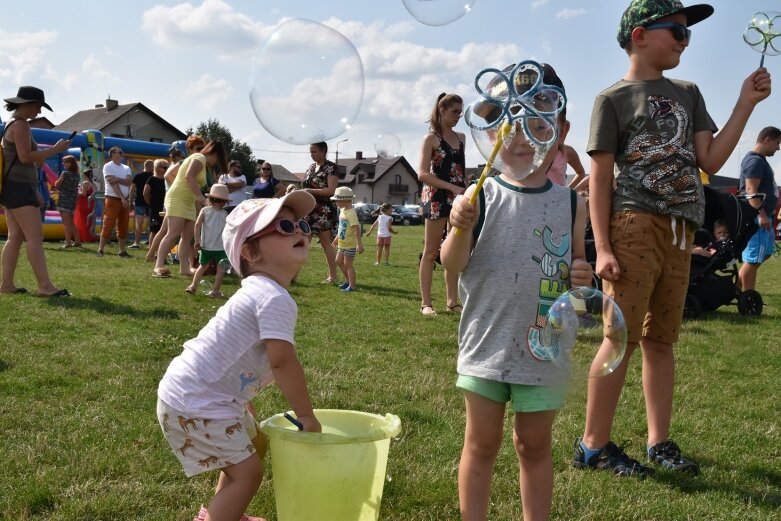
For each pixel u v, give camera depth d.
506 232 2.47
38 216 6.85
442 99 6.59
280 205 2.44
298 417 2.37
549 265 2.46
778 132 8.11
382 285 9.99
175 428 2.31
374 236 29.38
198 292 7.86
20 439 3.22
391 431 2.44
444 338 5.95
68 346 4.94
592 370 2.48
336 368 4.79
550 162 2.59
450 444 3.38
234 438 2.31
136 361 4.64
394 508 2.74
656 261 3.17
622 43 3.36
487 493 2.47
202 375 2.30
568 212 2.55
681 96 3.24
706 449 3.52
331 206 9.47
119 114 56.19
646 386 3.39
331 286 9.42
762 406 4.33
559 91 2.45
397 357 5.19
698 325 7.27
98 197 16.88
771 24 3.21
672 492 2.99
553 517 2.71
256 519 2.55
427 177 6.70
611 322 2.51
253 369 2.35
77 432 3.30
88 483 2.78
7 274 6.91
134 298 7.14
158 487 2.79
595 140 3.24
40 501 2.64
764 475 3.23
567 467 3.21
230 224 2.50
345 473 2.34
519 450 2.48
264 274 2.46
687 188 3.15
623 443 3.46
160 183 11.65
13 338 5.12
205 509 2.45
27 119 6.62
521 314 2.41
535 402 2.37
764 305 9.35
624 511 2.76
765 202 8.16
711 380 4.94
